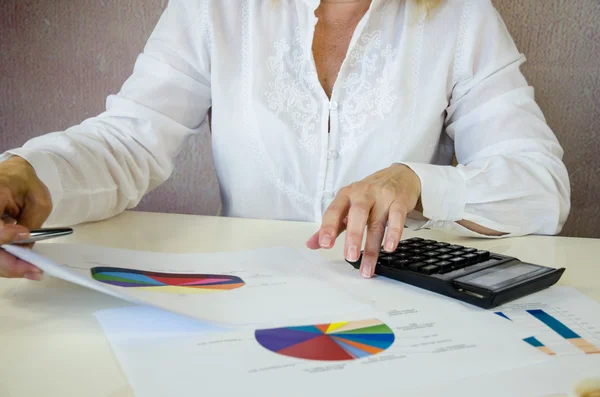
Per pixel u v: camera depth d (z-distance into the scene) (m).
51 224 0.70
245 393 0.32
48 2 1.25
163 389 0.32
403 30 0.92
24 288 0.49
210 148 1.31
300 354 0.37
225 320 0.42
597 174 1.22
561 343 0.40
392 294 0.50
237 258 0.60
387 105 0.91
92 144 0.80
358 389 0.33
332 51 0.94
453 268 0.53
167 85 0.93
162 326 0.41
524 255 0.67
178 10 0.95
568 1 1.16
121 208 0.82
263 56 0.92
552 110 1.21
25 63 1.29
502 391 0.33
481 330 0.42
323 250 0.64
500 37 0.93
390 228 0.56
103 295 0.48
